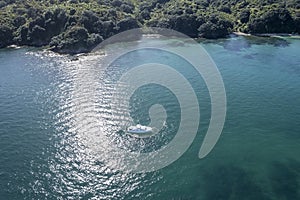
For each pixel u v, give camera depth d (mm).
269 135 87562
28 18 189625
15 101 106938
